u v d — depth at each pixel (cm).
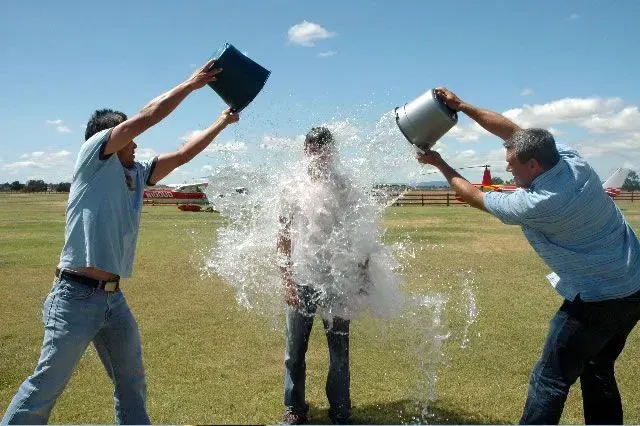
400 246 355
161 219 2459
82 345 274
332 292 320
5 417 264
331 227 317
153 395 390
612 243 275
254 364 458
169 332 557
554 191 269
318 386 409
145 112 274
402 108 327
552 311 642
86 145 276
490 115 314
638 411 360
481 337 530
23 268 1012
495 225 1952
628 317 279
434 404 373
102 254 274
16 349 505
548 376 284
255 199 345
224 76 306
